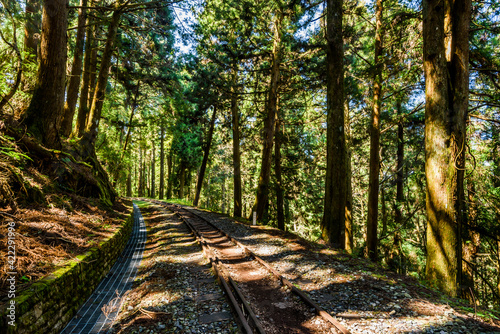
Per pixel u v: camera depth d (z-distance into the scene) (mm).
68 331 3711
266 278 5941
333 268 6230
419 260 14016
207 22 13328
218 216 16781
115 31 11227
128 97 19750
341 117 9047
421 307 4297
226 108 18750
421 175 11969
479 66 8617
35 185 5945
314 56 12539
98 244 5621
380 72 10109
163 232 11508
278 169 17359
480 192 9383
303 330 3822
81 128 11562
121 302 4832
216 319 4066
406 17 9359
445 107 6066
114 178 20125
